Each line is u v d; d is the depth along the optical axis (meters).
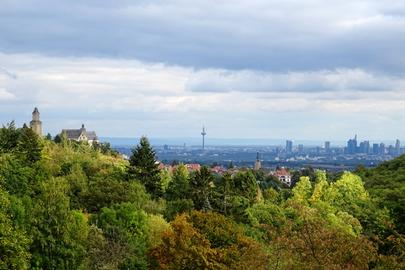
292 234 27.78
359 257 26.20
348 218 77.56
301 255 26.50
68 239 44.00
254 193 101.69
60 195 45.56
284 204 89.06
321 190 98.75
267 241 49.16
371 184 115.62
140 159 87.62
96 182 73.06
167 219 66.69
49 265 42.69
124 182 75.12
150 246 51.75
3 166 49.91
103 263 45.94
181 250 46.16
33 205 45.19
